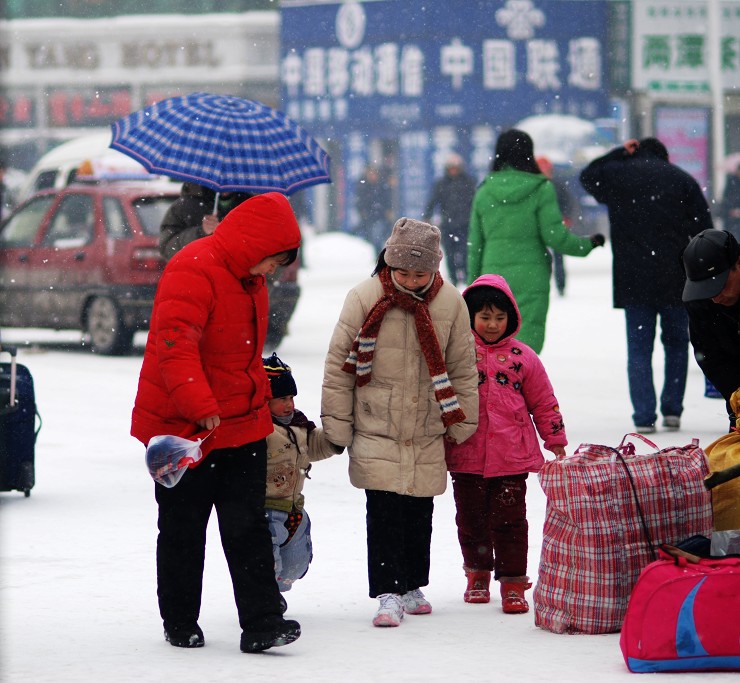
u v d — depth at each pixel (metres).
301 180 24.67
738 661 13.98
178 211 27.52
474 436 17.00
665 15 127.06
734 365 16.89
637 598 14.02
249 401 15.10
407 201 128.38
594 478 15.56
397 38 128.00
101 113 146.00
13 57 146.25
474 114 126.38
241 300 14.95
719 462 16.47
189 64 144.00
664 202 28.62
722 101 125.38
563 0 126.06
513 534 16.89
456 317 16.61
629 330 29.12
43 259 46.59
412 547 16.73
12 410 22.70
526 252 27.62
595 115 127.25
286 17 134.00
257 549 15.03
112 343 45.31
